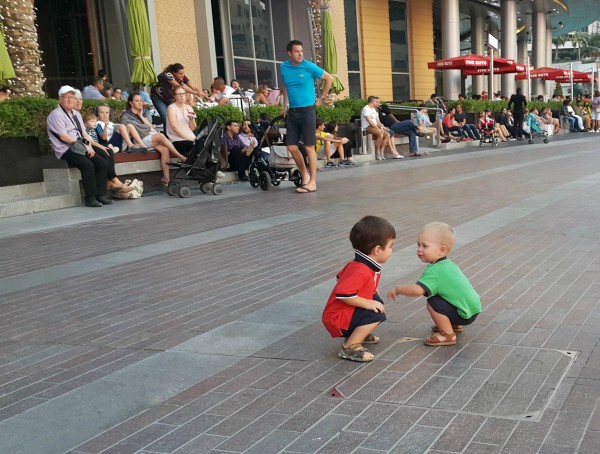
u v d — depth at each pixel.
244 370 3.26
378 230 3.30
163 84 12.24
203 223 7.90
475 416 2.62
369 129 17.20
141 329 4.02
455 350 3.38
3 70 10.14
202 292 4.79
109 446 2.54
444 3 32.12
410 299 4.38
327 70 23.12
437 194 9.55
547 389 2.83
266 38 24.25
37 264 5.99
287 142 10.74
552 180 10.67
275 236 6.84
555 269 4.90
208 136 10.55
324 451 2.41
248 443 2.51
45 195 9.88
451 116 22.44
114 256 6.17
